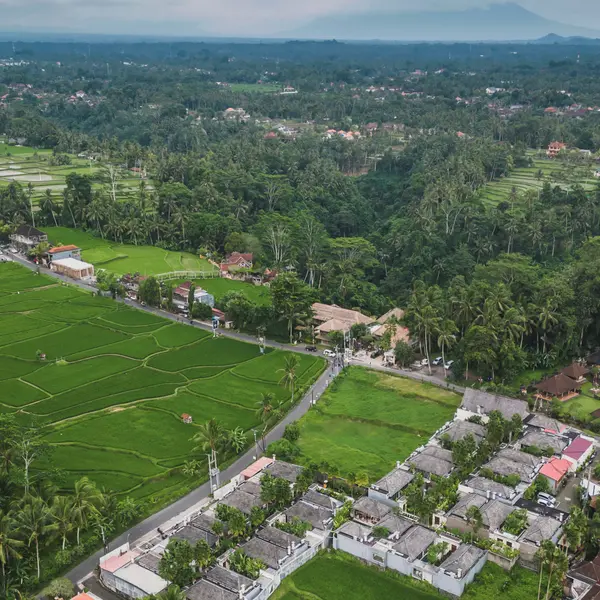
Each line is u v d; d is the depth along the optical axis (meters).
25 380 189.00
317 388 191.62
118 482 143.00
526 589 115.00
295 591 115.69
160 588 111.69
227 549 123.62
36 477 137.62
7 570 116.31
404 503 137.00
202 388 186.88
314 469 146.62
